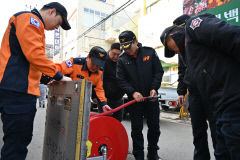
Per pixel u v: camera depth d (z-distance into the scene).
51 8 1.38
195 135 1.74
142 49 2.12
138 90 2.08
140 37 11.28
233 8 5.98
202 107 1.67
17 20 1.23
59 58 22.20
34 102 1.30
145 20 10.84
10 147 1.19
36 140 3.11
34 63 1.20
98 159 1.30
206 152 1.71
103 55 1.93
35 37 1.21
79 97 1.03
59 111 1.33
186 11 8.05
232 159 0.95
